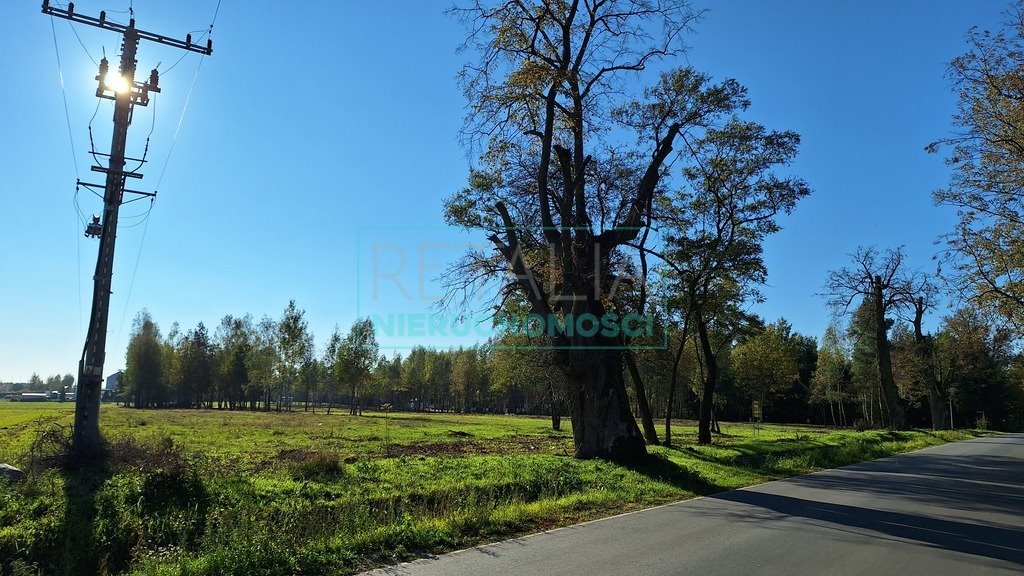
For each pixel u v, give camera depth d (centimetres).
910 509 1152
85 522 876
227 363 7862
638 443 1838
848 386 7119
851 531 934
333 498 1130
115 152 1614
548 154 1995
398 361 9431
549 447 2683
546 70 1878
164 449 1214
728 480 1530
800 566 727
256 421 4484
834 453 2252
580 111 2062
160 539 870
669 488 1371
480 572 703
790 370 6203
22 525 844
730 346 5906
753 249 2730
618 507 1154
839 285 4428
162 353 8138
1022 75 1836
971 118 2009
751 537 883
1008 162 1988
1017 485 1540
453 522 917
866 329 4634
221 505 1001
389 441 2906
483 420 6397
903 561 757
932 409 5406
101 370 1502
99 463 1242
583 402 1998
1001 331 2434
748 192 2719
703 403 3078
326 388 8600
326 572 718
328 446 2492
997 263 2111
